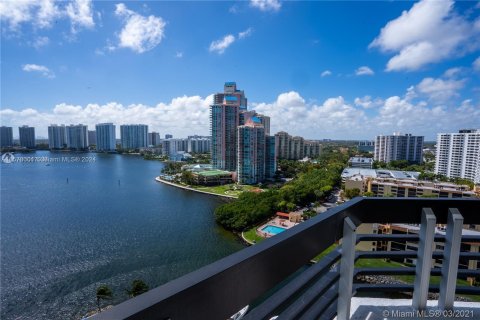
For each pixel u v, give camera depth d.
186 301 0.94
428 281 2.16
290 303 1.48
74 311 16.98
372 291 2.19
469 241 2.17
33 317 16.48
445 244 2.19
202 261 23.92
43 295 18.50
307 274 1.64
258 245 1.30
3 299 18.03
